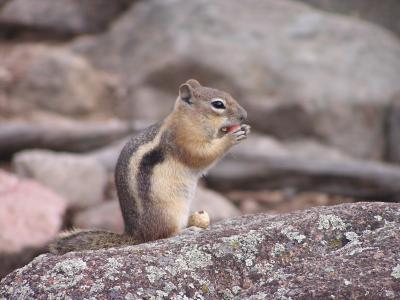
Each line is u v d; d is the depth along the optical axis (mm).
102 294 5383
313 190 18375
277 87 20500
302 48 21516
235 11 22594
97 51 23109
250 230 5953
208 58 20891
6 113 21062
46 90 21609
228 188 18344
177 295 5461
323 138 20391
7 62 22609
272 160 18219
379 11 24734
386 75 21312
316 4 24609
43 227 13844
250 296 5312
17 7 24062
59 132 19031
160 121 8484
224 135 8672
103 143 19406
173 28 22141
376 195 18125
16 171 17125
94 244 7512
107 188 17547
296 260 5684
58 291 5422
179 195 8164
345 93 20500
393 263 5250
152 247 5988
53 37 24219
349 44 21891
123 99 21750
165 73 21250
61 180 16688
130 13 23797
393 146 20625
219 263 5703
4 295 5566
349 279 5172
